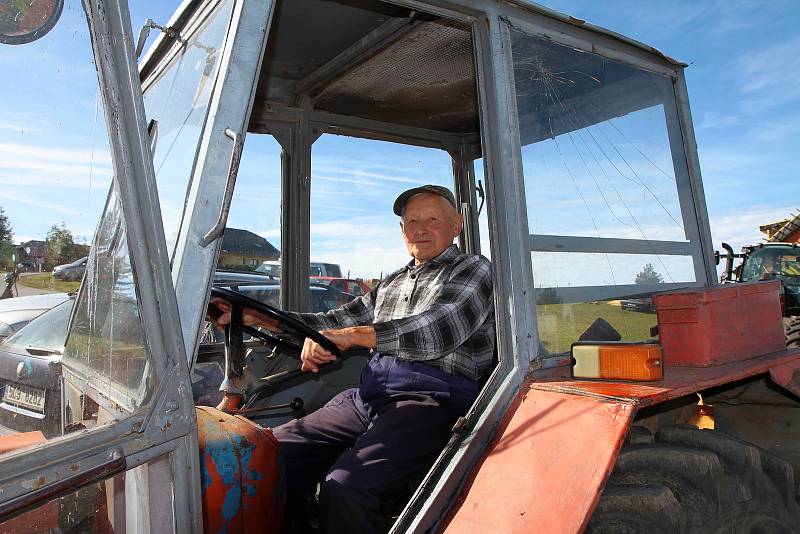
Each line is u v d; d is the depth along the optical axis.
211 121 1.16
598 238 1.84
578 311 1.72
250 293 2.79
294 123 3.03
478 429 1.44
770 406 2.09
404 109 3.18
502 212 1.59
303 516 1.97
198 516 1.04
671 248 2.12
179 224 1.16
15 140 0.99
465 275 2.01
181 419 1.01
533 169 1.68
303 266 2.96
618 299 1.87
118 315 1.07
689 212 2.23
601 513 1.37
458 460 1.40
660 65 2.21
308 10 2.33
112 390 1.08
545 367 1.57
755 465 1.70
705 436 1.73
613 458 1.21
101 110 1.00
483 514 1.29
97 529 0.96
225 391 1.66
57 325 1.12
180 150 1.29
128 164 0.99
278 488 1.56
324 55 2.71
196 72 1.37
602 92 1.99
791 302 9.10
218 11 1.34
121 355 1.06
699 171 2.28
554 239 1.70
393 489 1.76
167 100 1.51
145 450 0.97
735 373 1.66
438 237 2.30
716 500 1.55
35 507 0.88
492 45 1.64
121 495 0.99
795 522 1.77
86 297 1.15
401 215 2.53
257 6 1.22
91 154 1.02
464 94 3.03
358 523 1.67
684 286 2.13
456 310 1.90
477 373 2.03
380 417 1.94
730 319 1.86
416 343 1.81
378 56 2.64
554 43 1.81
